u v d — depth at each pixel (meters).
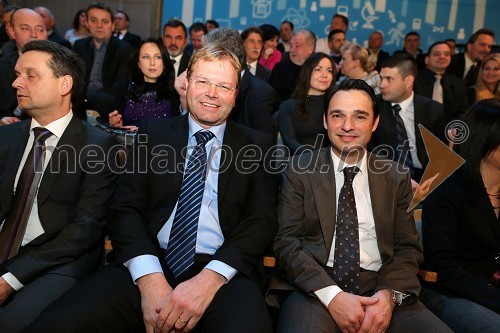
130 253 1.72
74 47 4.66
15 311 1.59
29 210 1.87
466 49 5.70
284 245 1.84
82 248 1.86
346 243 1.80
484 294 1.74
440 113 3.22
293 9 6.68
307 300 1.74
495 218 1.89
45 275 1.79
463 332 1.68
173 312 1.56
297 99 3.34
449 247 1.90
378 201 1.85
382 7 6.68
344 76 4.29
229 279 1.71
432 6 6.66
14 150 1.94
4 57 3.30
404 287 1.75
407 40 6.43
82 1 6.88
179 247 1.79
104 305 1.58
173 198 1.84
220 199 1.85
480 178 1.89
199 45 5.78
